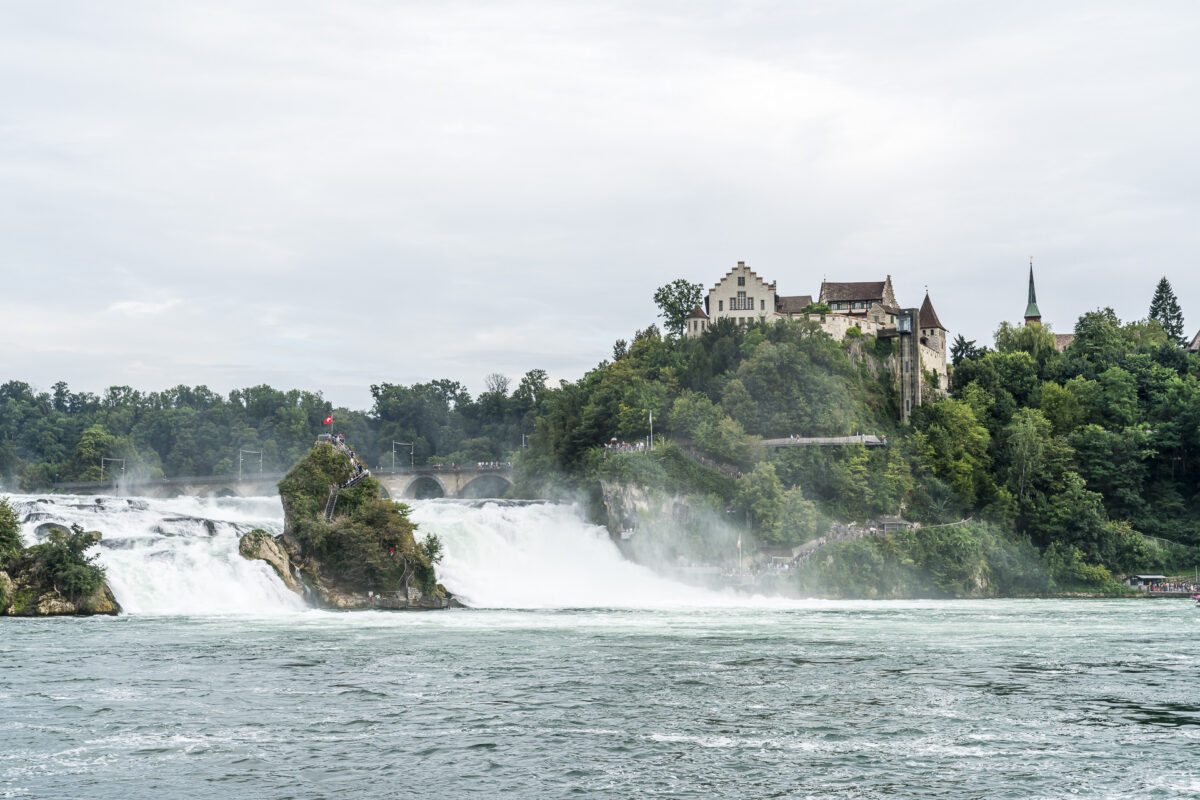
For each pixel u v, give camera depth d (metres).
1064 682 74.44
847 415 182.88
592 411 193.50
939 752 55.19
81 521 123.31
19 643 88.12
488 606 131.38
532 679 74.00
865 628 106.06
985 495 181.88
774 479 159.62
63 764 52.09
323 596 124.06
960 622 113.62
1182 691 71.19
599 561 153.75
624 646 90.38
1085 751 55.41
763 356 183.88
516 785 49.38
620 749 55.41
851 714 63.66
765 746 56.12
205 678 73.00
